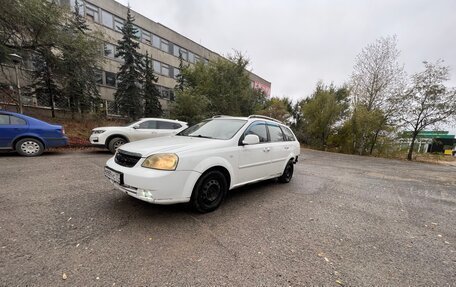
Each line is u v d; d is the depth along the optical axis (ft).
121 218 10.19
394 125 65.21
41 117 44.09
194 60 106.73
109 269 6.75
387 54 70.28
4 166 18.51
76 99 48.42
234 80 64.95
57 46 34.86
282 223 10.97
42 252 7.34
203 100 53.67
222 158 11.74
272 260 7.80
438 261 8.47
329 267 7.62
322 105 75.72
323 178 22.95
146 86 71.05
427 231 11.19
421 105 60.23
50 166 19.47
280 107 83.20
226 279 6.66
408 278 7.30
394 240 9.98
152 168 9.64
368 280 7.06
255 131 14.82
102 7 70.95
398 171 33.55
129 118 63.31
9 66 35.65
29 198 11.91
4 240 7.90
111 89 74.84
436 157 80.33
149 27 86.17
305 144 82.33
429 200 17.15
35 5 28.60
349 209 13.74
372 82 72.64
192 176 10.27
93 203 11.71
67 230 8.86
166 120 31.53
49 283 6.02
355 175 26.45
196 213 11.20
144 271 6.76
